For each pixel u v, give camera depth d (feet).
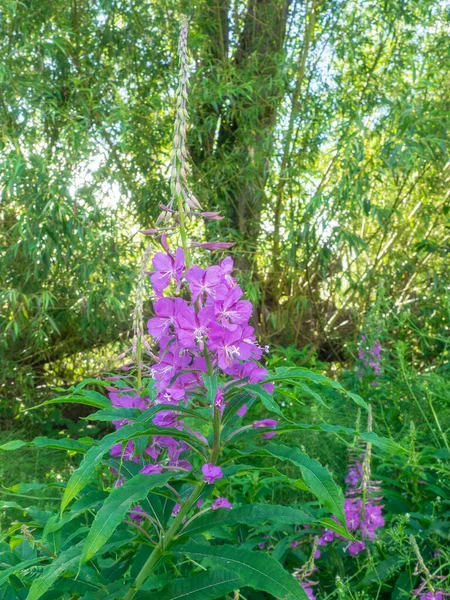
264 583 4.98
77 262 17.43
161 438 6.17
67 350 20.43
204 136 20.21
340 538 9.05
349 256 21.84
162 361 5.62
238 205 20.92
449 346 16.96
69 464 15.53
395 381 14.74
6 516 11.76
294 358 19.44
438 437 11.91
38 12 17.99
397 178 20.42
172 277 5.57
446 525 8.96
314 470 4.99
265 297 22.30
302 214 19.74
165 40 19.67
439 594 7.33
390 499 10.28
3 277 17.58
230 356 5.35
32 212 15.89
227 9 20.59
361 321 21.66
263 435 5.90
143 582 5.89
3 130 16.30
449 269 21.01
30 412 19.10
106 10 18.24
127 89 19.45
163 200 18.99
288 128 19.89
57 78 18.89
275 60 19.44
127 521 5.97
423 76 19.66
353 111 18.95
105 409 5.73
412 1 19.11
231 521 5.62
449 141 17.97
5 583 6.27
